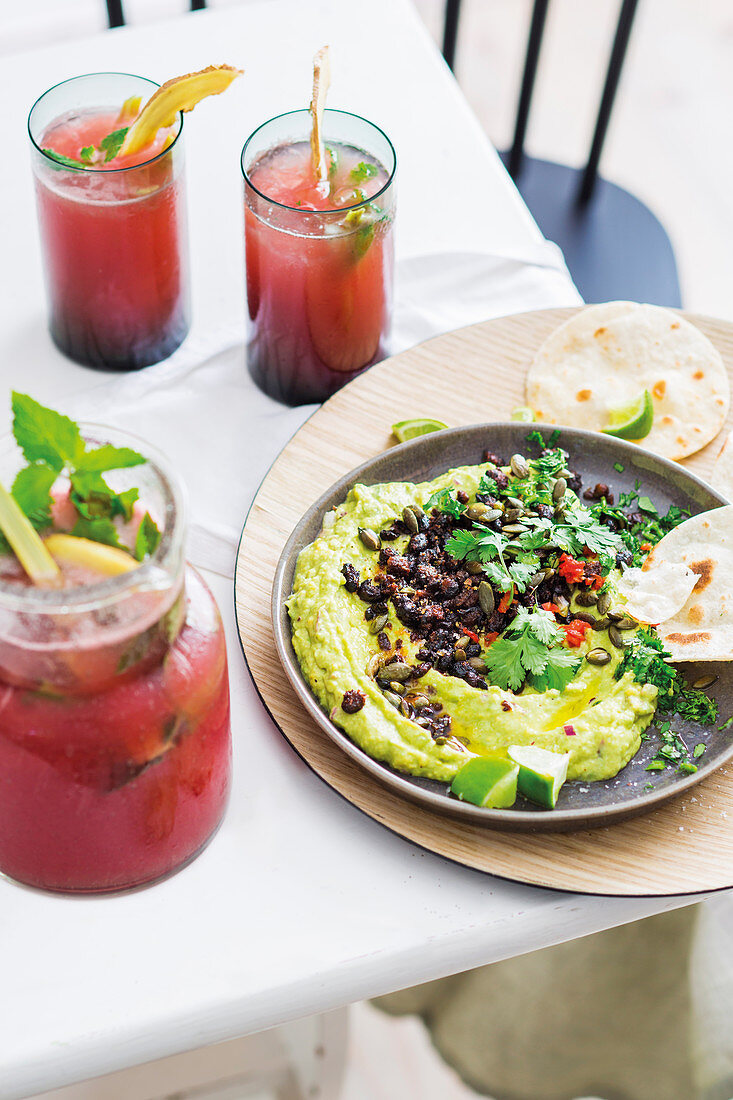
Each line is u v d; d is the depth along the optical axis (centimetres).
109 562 85
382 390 119
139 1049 93
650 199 224
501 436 114
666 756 101
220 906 96
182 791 91
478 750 102
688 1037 132
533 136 232
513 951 97
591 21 254
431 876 98
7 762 87
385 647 104
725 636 104
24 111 133
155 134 112
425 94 139
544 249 129
